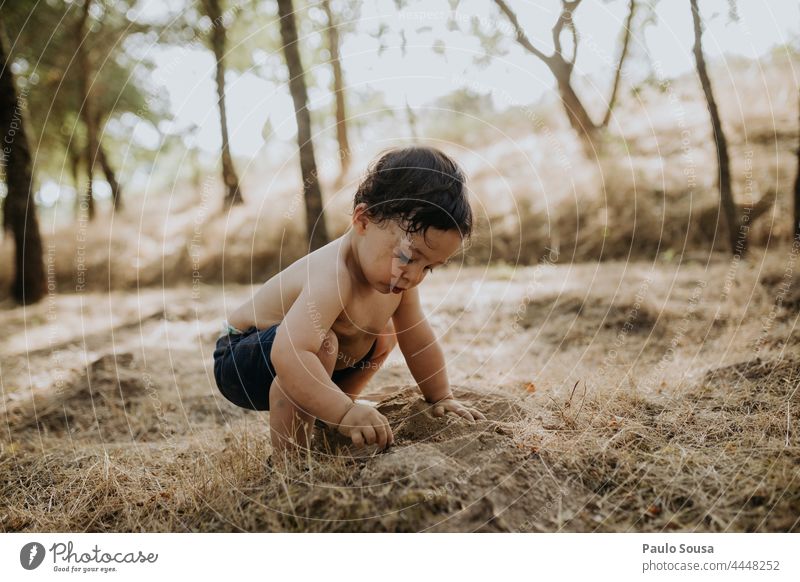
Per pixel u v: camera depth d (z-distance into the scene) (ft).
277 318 7.14
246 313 7.43
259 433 8.36
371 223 6.61
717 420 7.34
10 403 11.44
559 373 10.66
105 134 44.70
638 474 6.25
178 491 6.83
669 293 15.80
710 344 11.45
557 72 32.07
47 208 45.34
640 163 27.73
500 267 25.38
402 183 6.44
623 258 24.88
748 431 7.00
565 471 6.21
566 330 14.84
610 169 27.73
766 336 10.55
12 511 6.88
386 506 5.52
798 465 6.18
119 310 23.15
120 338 18.33
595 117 33.81
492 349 13.98
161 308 22.43
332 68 35.32
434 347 7.41
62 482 7.56
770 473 6.07
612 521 5.72
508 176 30.55
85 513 6.81
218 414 10.65
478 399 7.68
